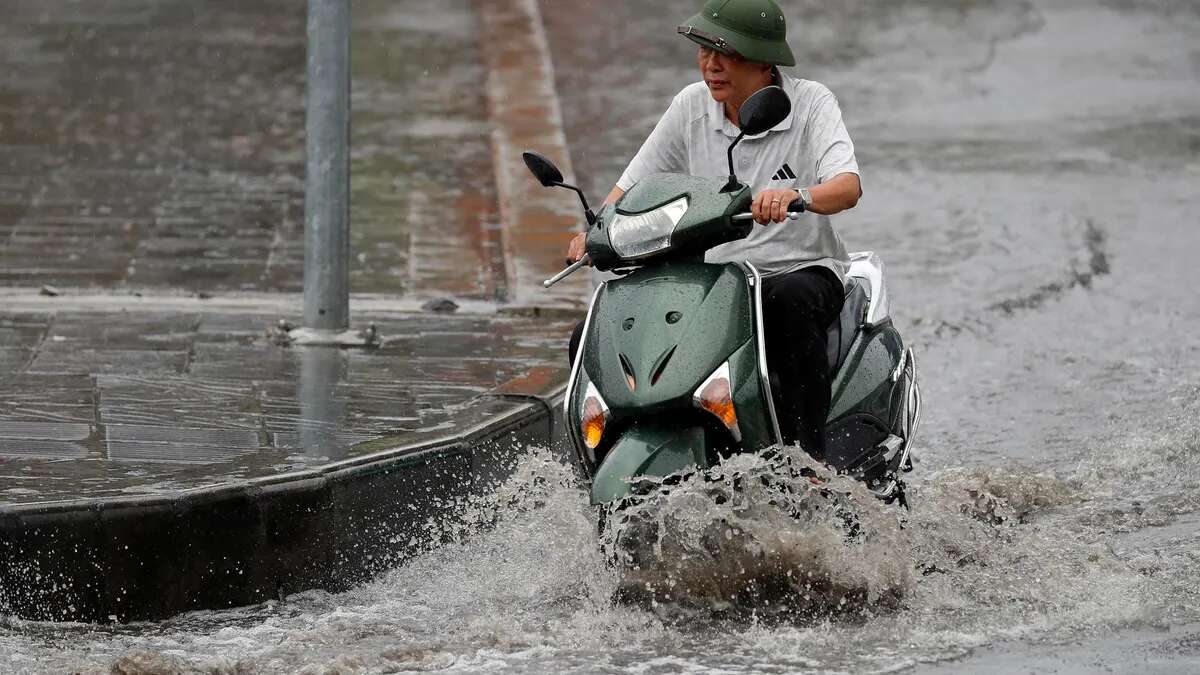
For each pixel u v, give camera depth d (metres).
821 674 19.72
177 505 22.53
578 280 42.12
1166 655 20.12
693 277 21.84
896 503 24.73
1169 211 50.97
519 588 23.36
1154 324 39.84
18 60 65.94
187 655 20.56
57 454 25.67
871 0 83.00
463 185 52.00
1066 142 59.78
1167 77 70.38
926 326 39.81
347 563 24.36
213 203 49.44
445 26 73.62
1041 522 26.22
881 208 51.16
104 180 51.38
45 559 21.77
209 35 71.44
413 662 20.23
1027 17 80.75
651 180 22.27
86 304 38.38
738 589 22.06
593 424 21.62
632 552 21.67
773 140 23.20
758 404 21.23
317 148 34.81
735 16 22.69
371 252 44.81
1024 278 43.91
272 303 39.16
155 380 31.20
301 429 27.53
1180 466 29.12
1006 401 34.03
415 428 27.62
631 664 20.16
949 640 20.78
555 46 71.69
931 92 66.88
